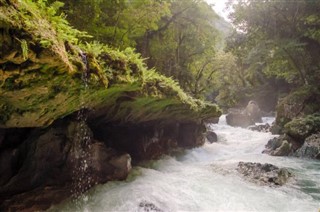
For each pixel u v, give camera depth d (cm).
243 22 2441
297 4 2080
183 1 2202
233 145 1809
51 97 429
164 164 1137
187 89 2631
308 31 2128
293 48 2145
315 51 2267
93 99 586
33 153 629
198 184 862
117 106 784
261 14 2253
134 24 1484
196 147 1602
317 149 1416
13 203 586
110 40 1333
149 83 741
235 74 4041
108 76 499
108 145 912
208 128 2245
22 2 307
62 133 673
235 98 4041
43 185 647
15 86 351
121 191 736
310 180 977
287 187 877
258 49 2264
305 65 2302
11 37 282
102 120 829
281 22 2264
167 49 2225
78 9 1130
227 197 764
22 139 612
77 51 411
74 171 707
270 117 3281
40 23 329
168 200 713
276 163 1291
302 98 2017
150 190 757
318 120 1611
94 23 1221
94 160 768
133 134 1073
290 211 689
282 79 3566
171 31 2278
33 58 315
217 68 3130
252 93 3853
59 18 388
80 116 702
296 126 1602
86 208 648
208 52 2666
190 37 2497
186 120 1436
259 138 1978
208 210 678
